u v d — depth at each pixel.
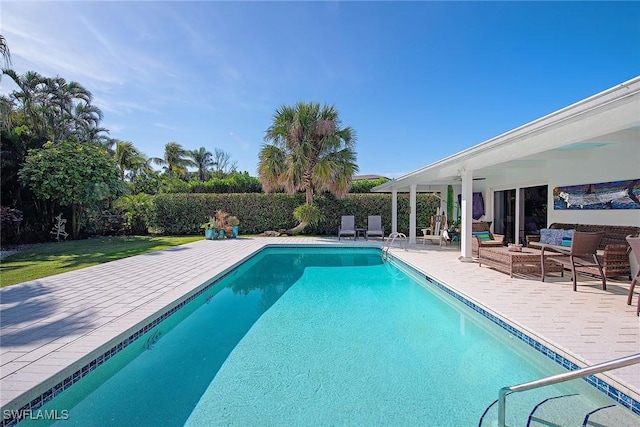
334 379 3.43
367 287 7.39
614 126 3.79
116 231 16.45
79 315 4.32
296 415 2.85
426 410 2.90
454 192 15.29
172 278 6.54
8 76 17.17
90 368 3.28
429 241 13.50
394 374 3.53
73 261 8.67
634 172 6.71
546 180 9.33
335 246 12.58
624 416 2.62
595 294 5.39
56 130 19.97
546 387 3.20
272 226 16.92
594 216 7.68
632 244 4.64
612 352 3.26
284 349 4.16
